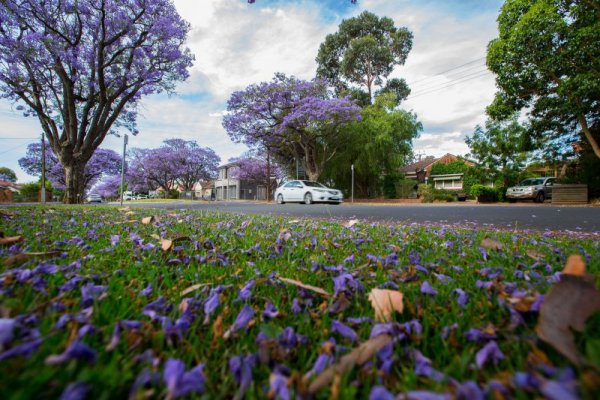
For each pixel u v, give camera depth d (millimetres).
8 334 633
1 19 11773
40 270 1182
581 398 480
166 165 49562
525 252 2137
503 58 15594
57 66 13078
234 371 669
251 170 43500
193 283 1333
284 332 810
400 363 738
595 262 1706
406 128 25016
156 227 3260
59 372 559
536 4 14461
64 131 15297
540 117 18016
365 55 30500
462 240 2857
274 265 1701
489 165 24547
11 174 57219
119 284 1217
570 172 20781
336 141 26641
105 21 13328
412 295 1148
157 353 746
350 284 1177
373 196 29297
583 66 13961
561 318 787
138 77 14641
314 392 600
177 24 14484
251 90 24062
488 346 697
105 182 62375
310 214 7816
